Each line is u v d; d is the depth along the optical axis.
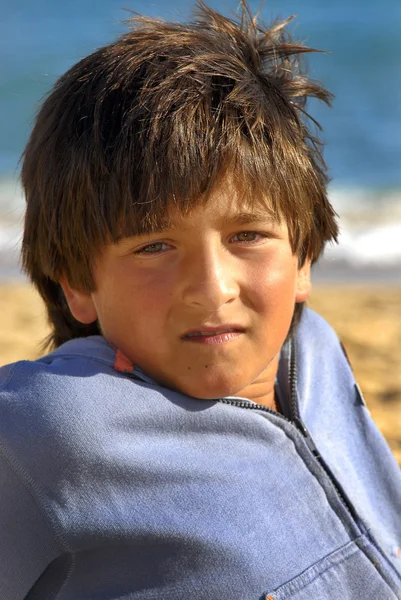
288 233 2.17
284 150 2.15
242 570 2.04
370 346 5.90
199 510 2.07
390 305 7.22
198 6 2.48
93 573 2.08
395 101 18.45
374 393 4.84
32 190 2.32
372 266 8.76
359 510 2.37
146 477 2.05
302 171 2.22
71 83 2.24
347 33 24.64
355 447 2.59
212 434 2.16
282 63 2.44
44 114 2.29
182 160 2.00
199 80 2.12
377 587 2.20
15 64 22.00
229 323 2.05
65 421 2.01
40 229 2.29
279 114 2.19
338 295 7.62
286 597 2.07
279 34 2.54
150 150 2.01
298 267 2.37
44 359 2.25
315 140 2.41
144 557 2.06
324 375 2.66
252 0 27.94
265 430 2.22
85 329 2.62
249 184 2.04
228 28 2.38
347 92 19.30
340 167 14.31
